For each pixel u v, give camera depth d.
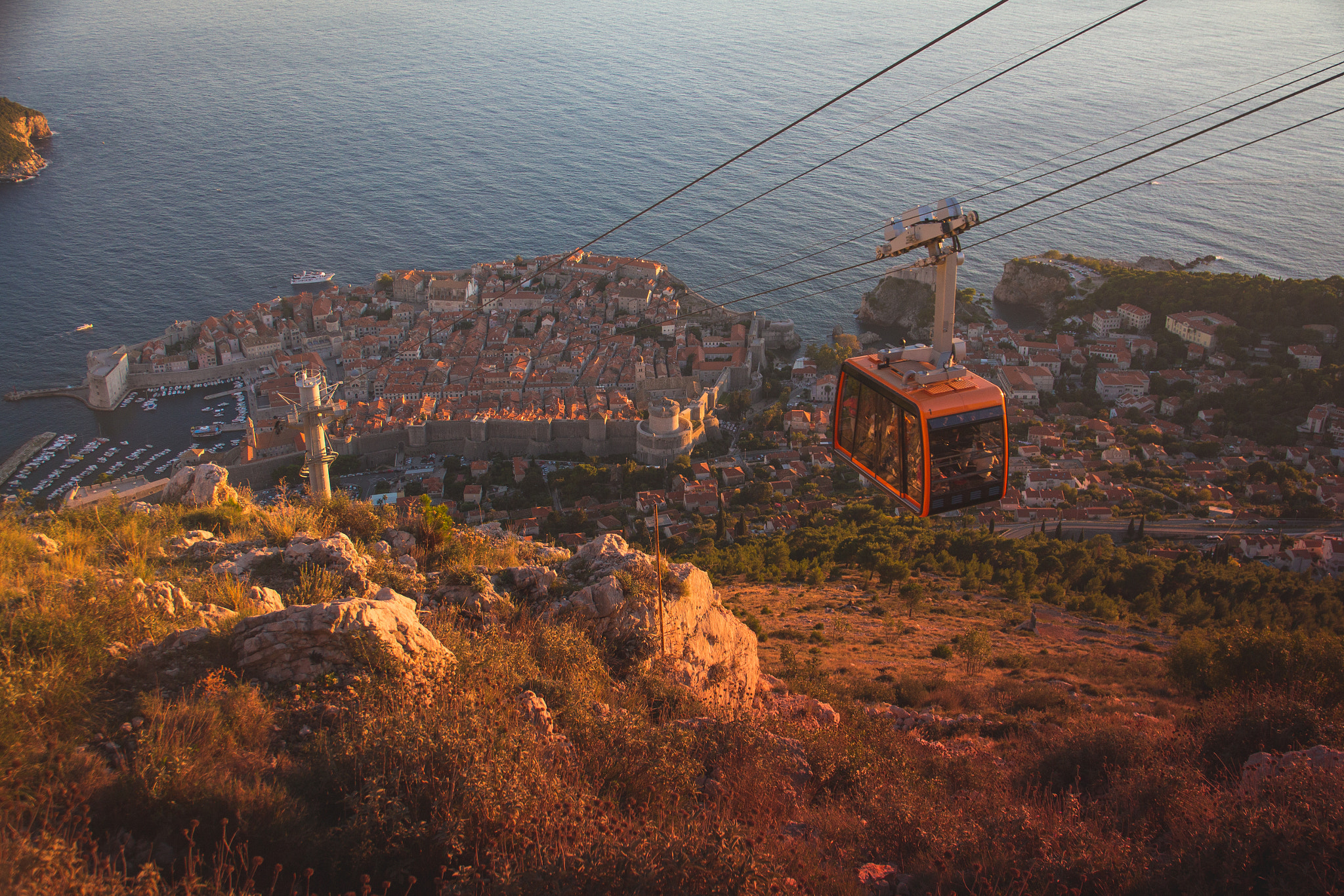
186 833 8.97
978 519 102.81
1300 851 11.11
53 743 10.28
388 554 22.02
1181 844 12.45
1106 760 16.94
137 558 17.89
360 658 14.02
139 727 11.22
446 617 18.09
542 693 15.31
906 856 12.74
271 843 9.73
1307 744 16.94
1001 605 60.69
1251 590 67.88
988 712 27.91
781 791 14.27
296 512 24.11
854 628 48.94
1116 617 58.66
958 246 16.66
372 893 9.05
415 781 10.73
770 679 26.36
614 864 9.39
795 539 87.50
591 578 21.88
